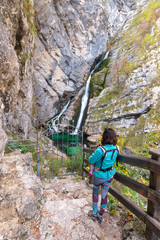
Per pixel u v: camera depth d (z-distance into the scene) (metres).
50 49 12.77
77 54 16.55
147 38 15.15
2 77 4.38
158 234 1.70
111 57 19.67
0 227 1.92
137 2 22.72
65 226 2.28
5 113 5.62
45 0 10.65
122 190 3.55
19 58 6.99
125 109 13.49
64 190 3.55
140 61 14.40
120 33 20.81
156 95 11.77
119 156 2.55
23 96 7.96
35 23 10.77
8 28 4.98
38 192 2.72
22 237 1.93
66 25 14.23
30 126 9.02
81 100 17.80
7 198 2.29
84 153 4.34
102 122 14.78
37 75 11.99
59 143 11.25
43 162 6.02
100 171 2.21
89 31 16.89
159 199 1.74
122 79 15.47
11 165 2.99
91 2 15.40
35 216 2.31
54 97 13.86
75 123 16.27
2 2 4.46
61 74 14.46
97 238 2.12
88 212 2.58
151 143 4.41
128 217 2.62
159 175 1.84
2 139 2.94
